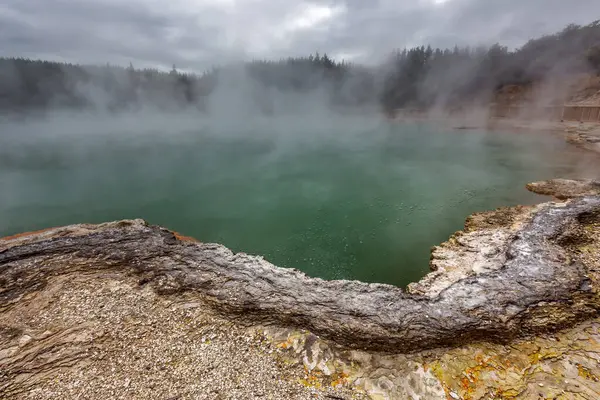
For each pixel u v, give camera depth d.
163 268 5.34
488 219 7.94
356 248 7.82
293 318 4.24
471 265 5.64
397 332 4.00
